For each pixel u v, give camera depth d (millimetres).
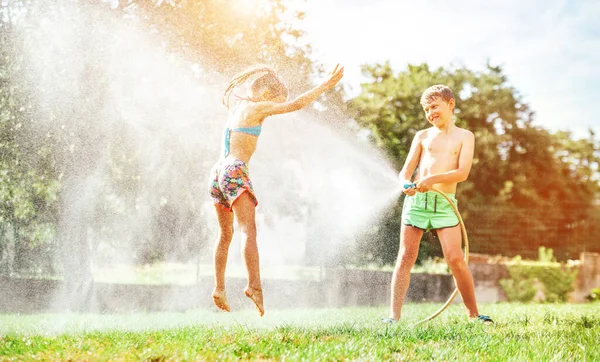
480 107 28031
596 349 3301
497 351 3162
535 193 31516
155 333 3613
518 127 31094
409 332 3723
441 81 23078
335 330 3799
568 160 36031
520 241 19016
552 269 15094
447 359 2887
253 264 3230
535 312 6355
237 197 3287
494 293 15148
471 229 19141
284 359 2746
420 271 15273
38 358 2803
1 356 2873
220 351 2891
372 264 14359
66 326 4848
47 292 10312
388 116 16250
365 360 2775
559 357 3025
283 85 3520
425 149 4895
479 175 26844
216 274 3467
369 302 12141
